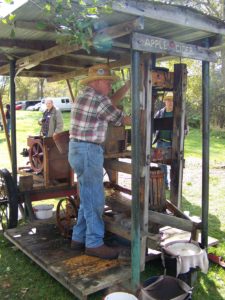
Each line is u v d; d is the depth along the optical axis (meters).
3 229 4.85
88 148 3.40
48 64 4.87
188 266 3.12
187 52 3.43
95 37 3.12
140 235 3.37
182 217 3.97
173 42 3.28
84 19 2.54
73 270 3.37
